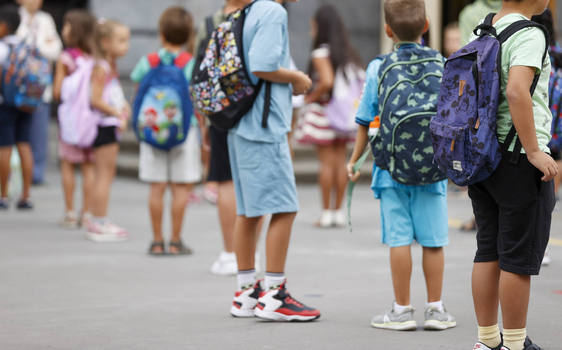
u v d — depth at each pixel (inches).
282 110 266.2
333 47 477.4
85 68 443.8
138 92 379.9
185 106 377.4
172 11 380.5
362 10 876.0
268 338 245.6
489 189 206.2
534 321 262.4
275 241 267.7
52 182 695.1
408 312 255.1
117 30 437.4
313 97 477.4
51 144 844.6
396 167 245.4
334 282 330.6
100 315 277.4
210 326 261.7
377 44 882.8
